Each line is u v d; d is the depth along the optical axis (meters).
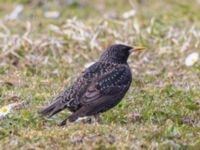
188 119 13.29
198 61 17.41
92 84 12.66
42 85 15.30
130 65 17.14
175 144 11.70
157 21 20.69
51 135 12.02
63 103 12.29
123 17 21.50
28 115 13.15
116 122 13.00
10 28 20.53
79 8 24.00
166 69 16.92
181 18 21.88
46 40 18.44
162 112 13.48
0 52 17.58
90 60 17.50
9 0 24.86
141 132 12.25
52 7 23.88
